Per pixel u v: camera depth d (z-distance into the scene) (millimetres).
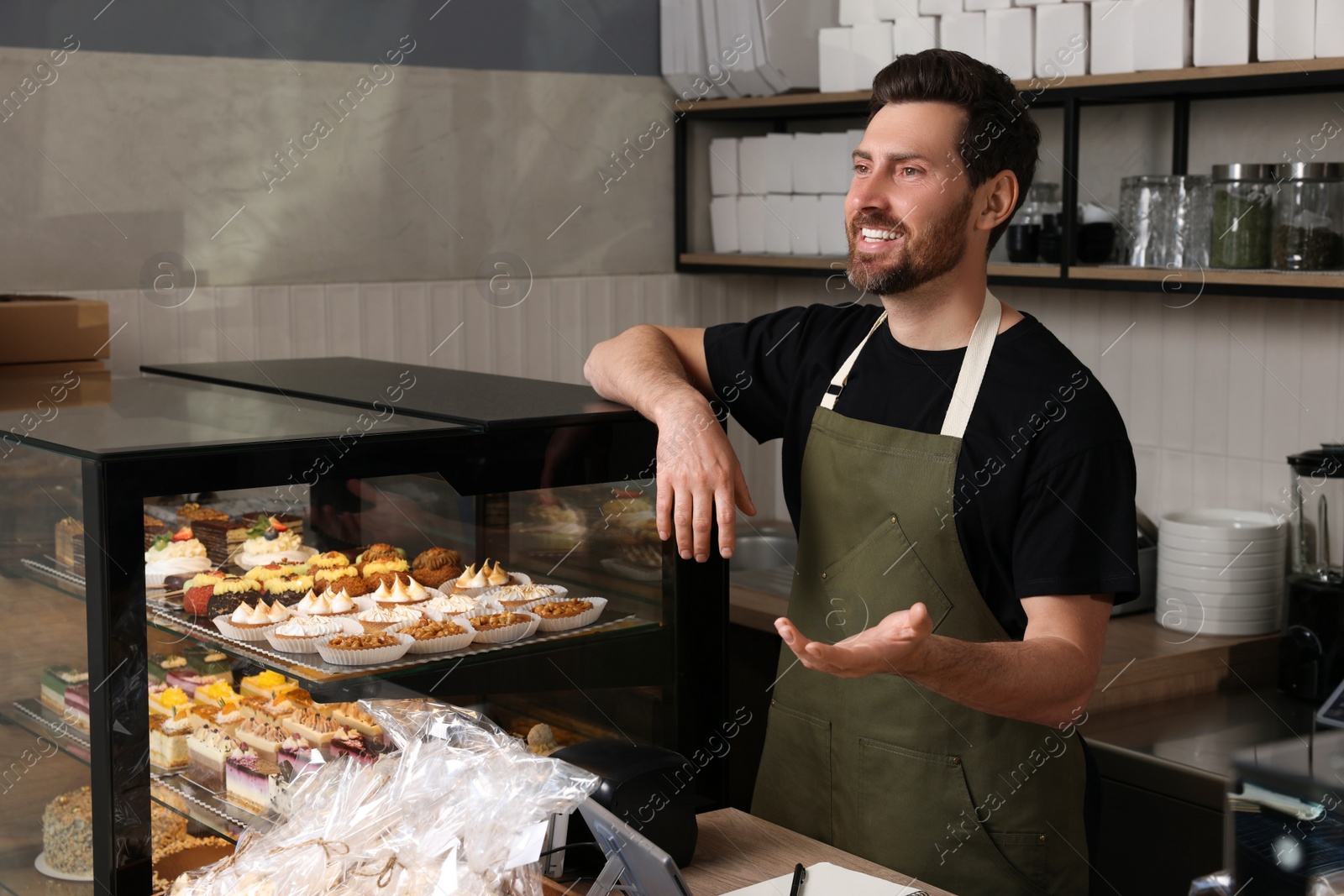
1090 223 2650
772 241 3293
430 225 3008
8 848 1449
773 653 2828
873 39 2973
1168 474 2842
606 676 1508
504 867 1068
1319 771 2055
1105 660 2375
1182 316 2781
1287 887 2008
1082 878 1628
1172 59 2424
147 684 1232
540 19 3125
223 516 1454
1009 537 1512
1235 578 2502
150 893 1262
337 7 2822
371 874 1047
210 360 2725
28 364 2197
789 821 1711
